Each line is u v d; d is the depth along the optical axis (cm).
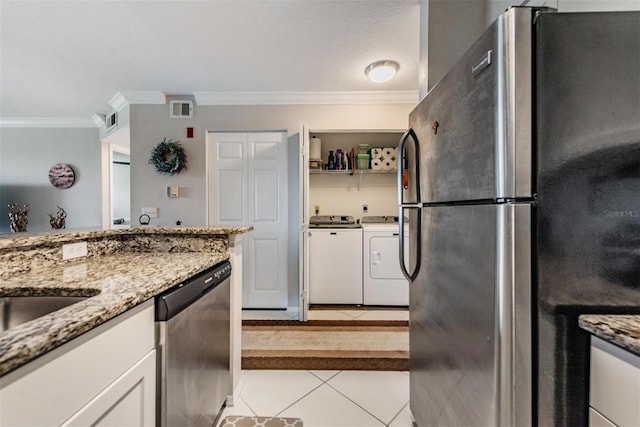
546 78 70
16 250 107
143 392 88
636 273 70
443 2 165
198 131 311
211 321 136
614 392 62
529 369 72
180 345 106
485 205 80
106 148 424
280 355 210
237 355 175
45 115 393
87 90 304
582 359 70
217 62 245
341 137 368
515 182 71
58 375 60
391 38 211
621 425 60
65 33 204
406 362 207
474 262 86
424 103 125
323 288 313
